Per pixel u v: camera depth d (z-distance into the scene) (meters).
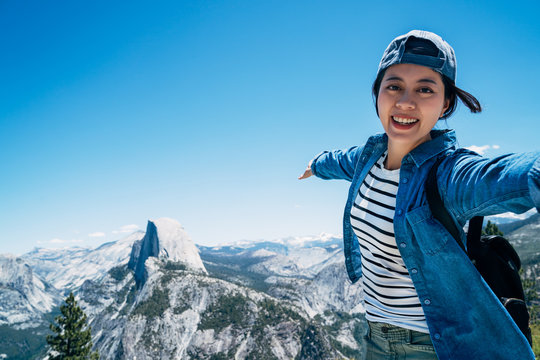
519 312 1.56
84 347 42.72
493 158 1.31
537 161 1.06
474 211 1.41
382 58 1.89
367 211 2.07
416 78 1.71
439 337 1.68
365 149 2.33
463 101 1.87
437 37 1.70
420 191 1.73
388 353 2.15
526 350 1.48
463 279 1.60
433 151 1.76
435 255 1.66
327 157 3.29
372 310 2.24
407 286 1.96
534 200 1.02
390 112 1.81
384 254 2.02
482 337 1.56
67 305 42.78
